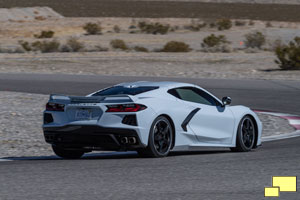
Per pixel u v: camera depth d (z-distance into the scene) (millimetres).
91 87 60938
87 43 144625
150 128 23125
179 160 22859
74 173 19359
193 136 25172
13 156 28594
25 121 39750
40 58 96312
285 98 53469
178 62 93625
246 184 17359
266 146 30078
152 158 23500
